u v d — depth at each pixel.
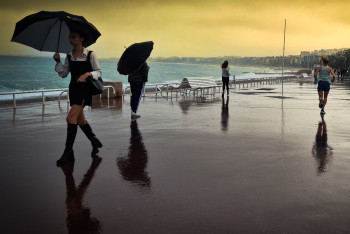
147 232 2.89
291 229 2.94
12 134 7.38
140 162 5.16
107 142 6.59
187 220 3.12
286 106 13.41
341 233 2.87
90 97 5.32
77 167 4.89
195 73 172.88
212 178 4.37
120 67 9.78
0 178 4.38
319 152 5.80
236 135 7.32
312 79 48.62
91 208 3.42
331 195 3.77
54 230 2.95
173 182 4.22
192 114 10.83
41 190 3.95
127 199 3.66
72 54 5.24
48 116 10.33
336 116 10.52
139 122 9.16
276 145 6.33
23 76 82.75
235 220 3.12
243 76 78.75
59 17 5.02
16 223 3.08
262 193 3.82
